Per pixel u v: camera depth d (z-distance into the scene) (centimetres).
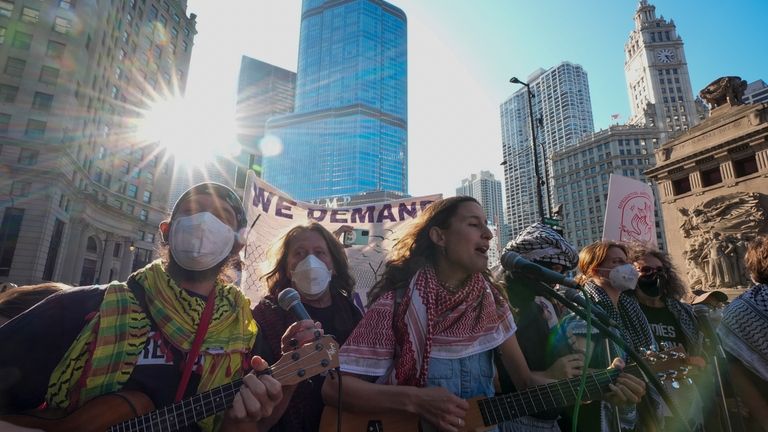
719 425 267
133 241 4894
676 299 340
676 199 1756
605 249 321
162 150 5441
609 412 235
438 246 219
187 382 154
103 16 4125
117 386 143
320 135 15150
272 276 292
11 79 3419
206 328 165
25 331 138
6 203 3262
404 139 15850
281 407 157
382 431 177
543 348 235
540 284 209
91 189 4228
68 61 3638
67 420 131
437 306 197
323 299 282
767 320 205
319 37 16600
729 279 1468
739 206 1493
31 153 3403
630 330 296
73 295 155
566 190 9219
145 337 153
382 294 218
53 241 3638
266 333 248
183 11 5888
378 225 485
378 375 184
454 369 189
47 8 3609
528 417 221
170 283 166
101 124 4300
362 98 15025
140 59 4984
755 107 1491
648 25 10625
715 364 264
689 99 9831
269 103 19212
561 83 10369
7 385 131
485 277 235
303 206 481
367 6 16125
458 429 174
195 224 168
